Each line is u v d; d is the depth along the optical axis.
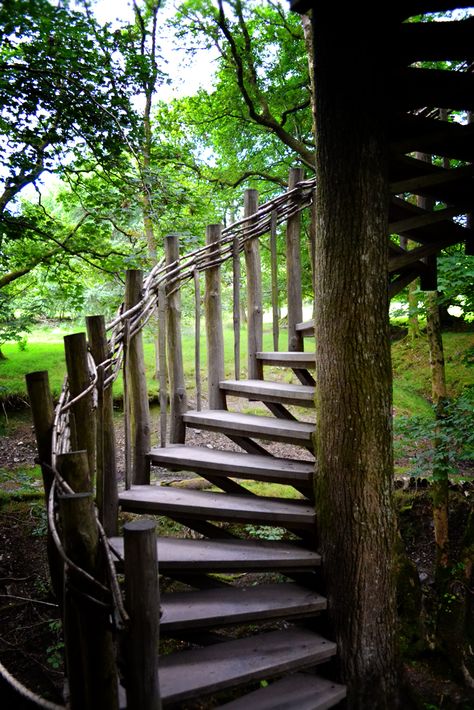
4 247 6.56
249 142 9.22
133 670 1.49
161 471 5.76
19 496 4.81
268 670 2.18
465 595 4.00
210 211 6.55
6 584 3.79
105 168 5.60
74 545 1.46
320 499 2.62
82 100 5.06
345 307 2.46
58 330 11.97
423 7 2.28
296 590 2.64
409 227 3.12
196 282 3.34
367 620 2.52
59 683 3.05
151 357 8.69
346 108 2.35
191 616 2.21
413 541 5.00
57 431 2.02
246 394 3.31
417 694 3.46
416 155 4.05
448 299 4.43
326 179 2.46
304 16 4.89
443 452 4.26
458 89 2.67
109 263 6.45
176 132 8.42
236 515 2.63
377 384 2.50
